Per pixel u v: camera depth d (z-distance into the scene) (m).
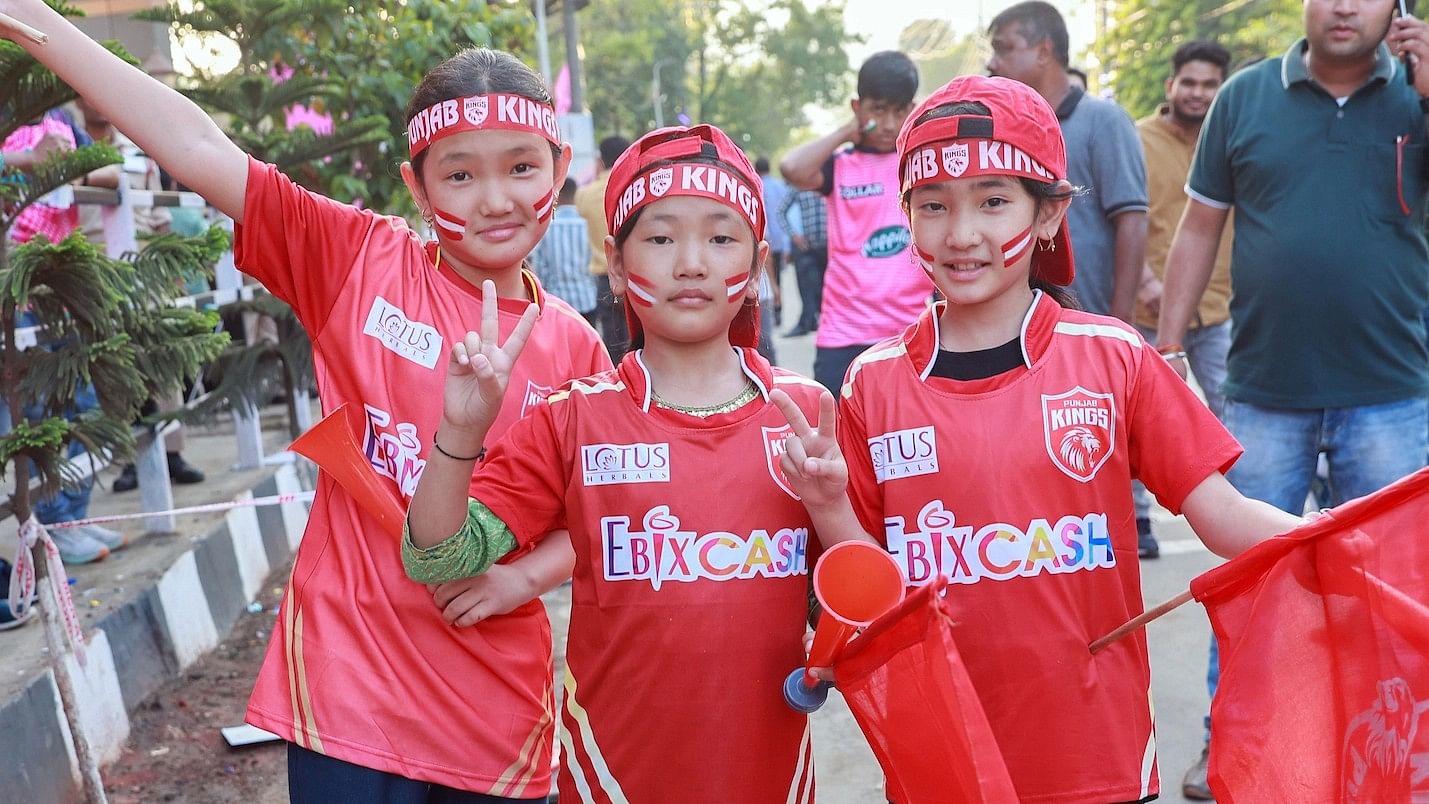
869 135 5.15
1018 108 2.33
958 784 2.00
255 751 3.98
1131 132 4.84
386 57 7.05
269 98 5.91
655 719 2.32
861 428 2.41
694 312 2.30
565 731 2.46
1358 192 3.51
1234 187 3.74
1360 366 3.58
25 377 3.46
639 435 2.35
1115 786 2.29
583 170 18.44
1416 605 2.06
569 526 2.40
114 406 3.55
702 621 2.30
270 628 5.06
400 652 2.48
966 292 2.34
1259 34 21.53
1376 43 3.42
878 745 2.18
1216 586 2.18
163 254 3.76
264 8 6.14
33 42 2.45
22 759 3.28
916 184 2.36
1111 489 2.35
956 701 1.92
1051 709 2.29
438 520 2.22
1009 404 2.34
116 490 6.16
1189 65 5.85
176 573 4.66
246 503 4.51
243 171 2.56
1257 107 3.64
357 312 2.60
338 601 2.51
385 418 2.56
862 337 5.18
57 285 3.37
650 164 2.30
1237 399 3.77
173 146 2.53
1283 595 2.16
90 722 3.72
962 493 2.32
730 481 2.33
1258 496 3.75
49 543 3.40
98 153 3.55
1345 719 2.12
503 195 2.56
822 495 2.22
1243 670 2.18
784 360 12.67
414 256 2.68
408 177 2.70
